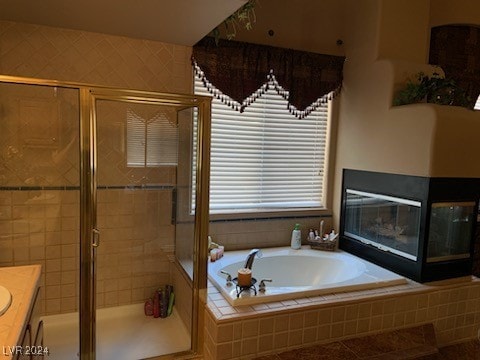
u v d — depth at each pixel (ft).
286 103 10.77
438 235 8.60
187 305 8.00
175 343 7.80
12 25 7.55
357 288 8.01
